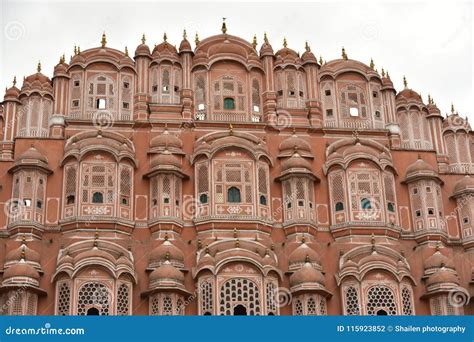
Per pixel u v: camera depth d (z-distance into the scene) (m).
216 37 55.62
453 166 56.12
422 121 56.53
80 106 52.06
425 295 46.62
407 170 51.47
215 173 48.94
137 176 49.22
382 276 45.94
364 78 55.22
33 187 47.62
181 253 46.19
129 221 47.28
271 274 45.41
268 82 53.62
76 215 46.94
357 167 50.22
